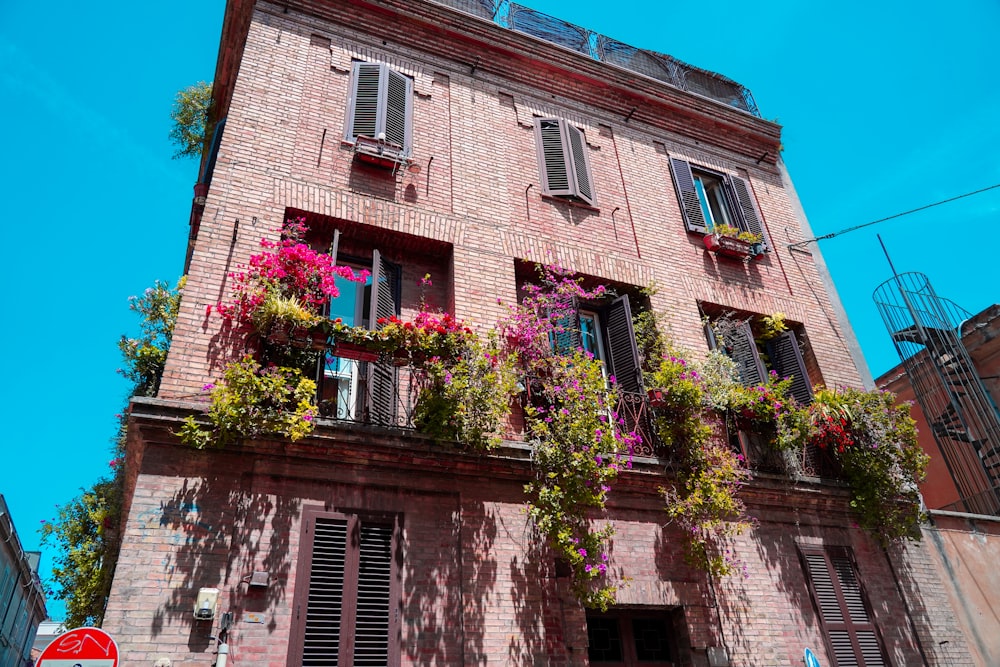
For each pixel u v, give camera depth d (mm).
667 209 13023
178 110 14102
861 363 13078
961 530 11539
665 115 14508
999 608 10898
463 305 9836
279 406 7336
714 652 8555
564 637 7871
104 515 11836
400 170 10617
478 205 10984
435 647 7246
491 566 7914
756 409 10328
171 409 7137
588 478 8273
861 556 10438
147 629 6168
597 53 14617
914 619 10148
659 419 9648
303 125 10398
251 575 6809
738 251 12875
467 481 8344
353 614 7070
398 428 8000
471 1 13617
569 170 12266
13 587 32219
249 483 7266
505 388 8539
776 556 9766
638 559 8812
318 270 8367
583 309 11367
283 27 11312
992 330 16016
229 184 9266
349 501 7641
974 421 15508
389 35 12281
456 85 12336
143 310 11938
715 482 9289
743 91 16125
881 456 10758
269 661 6504
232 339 8062
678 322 11492
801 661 9008
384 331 8195
